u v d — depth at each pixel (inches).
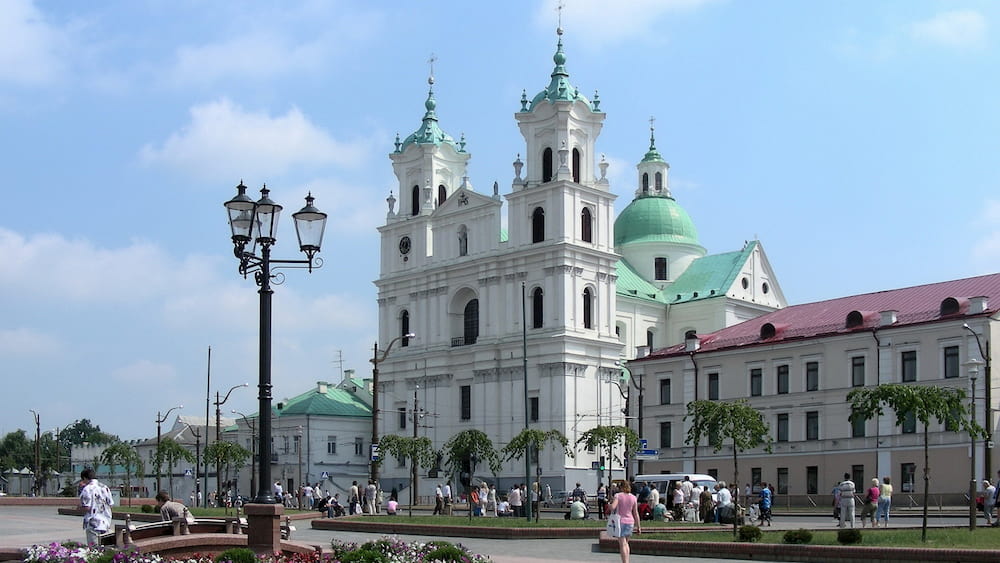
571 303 4709.6
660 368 3919.8
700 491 2623.0
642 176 6008.9
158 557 1073.5
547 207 4817.9
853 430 3356.3
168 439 4995.1
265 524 1121.4
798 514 2933.1
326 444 5506.9
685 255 5674.2
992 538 1539.1
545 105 4884.4
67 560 1042.1
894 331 3294.8
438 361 5044.3
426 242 5246.1
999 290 3329.2
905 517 2566.4
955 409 1716.3
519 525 2069.4
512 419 4761.3
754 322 3912.4
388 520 2327.8
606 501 2891.2
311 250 1172.5
